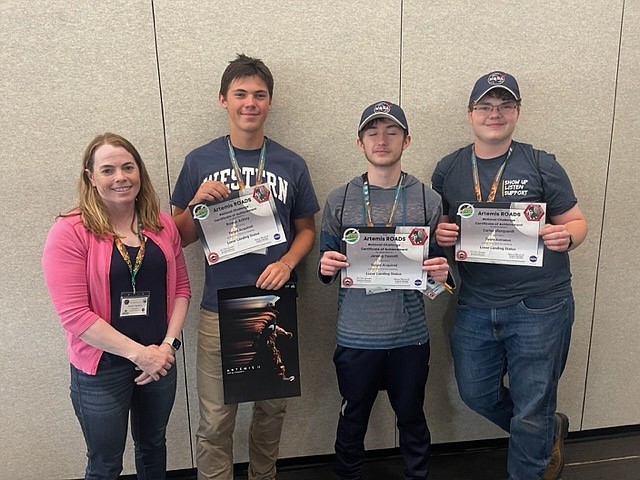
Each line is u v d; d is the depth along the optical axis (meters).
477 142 1.80
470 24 1.96
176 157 1.92
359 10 1.90
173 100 1.88
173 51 1.84
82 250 1.40
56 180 1.87
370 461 2.26
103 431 1.52
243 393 1.69
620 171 2.17
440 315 2.19
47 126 1.83
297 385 1.71
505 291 1.79
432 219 1.68
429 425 2.29
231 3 1.83
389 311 1.67
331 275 1.68
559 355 1.80
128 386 1.54
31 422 2.04
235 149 1.75
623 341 2.34
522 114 2.06
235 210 1.65
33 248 1.91
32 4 1.74
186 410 2.12
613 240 2.23
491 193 1.76
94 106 1.84
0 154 1.82
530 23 1.99
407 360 1.73
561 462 2.04
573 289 2.25
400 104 2.00
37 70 1.79
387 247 1.63
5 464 2.07
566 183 1.77
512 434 1.87
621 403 2.41
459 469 2.20
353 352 1.71
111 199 1.42
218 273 1.71
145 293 1.48
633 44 2.06
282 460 2.23
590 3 2.00
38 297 1.95
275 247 1.73
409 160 2.05
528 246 1.69
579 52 2.04
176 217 1.76
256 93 1.67
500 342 1.88
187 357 2.07
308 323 2.12
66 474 2.12
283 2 1.86
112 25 1.79
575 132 2.11
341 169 2.02
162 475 1.76
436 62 1.98
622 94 2.10
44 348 1.99
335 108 1.96
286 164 1.77
